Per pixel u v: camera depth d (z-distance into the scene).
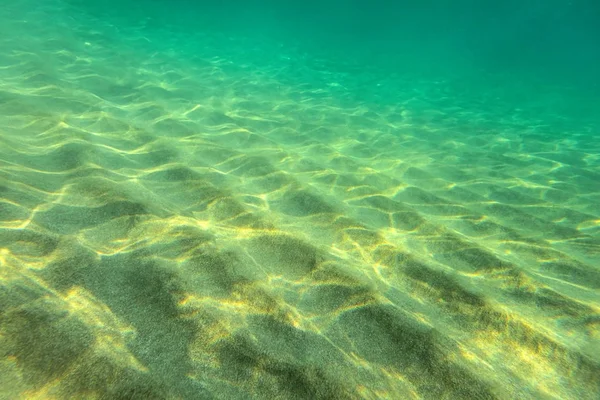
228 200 0.94
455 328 0.60
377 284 0.69
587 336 0.62
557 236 1.03
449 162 1.66
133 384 0.42
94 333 0.48
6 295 0.50
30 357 0.43
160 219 0.77
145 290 0.57
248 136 1.53
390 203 1.10
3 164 0.84
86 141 1.11
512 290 0.73
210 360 0.47
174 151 1.21
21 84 1.54
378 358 0.53
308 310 0.60
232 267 0.67
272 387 0.46
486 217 1.11
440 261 0.81
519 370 0.53
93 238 0.67
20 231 0.63
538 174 1.61
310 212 0.96
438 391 0.49
